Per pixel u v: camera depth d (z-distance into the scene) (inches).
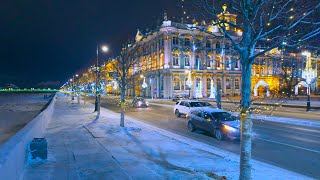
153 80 3075.8
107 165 361.7
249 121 258.5
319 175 355.3
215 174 326.0
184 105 1082.1
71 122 869.2
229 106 1598.2
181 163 386.3
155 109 1504.7
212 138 623.8
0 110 2178.9
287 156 456.1
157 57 3002.0
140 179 301.4
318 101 1921.8
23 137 345.1
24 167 336.5
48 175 310.0
